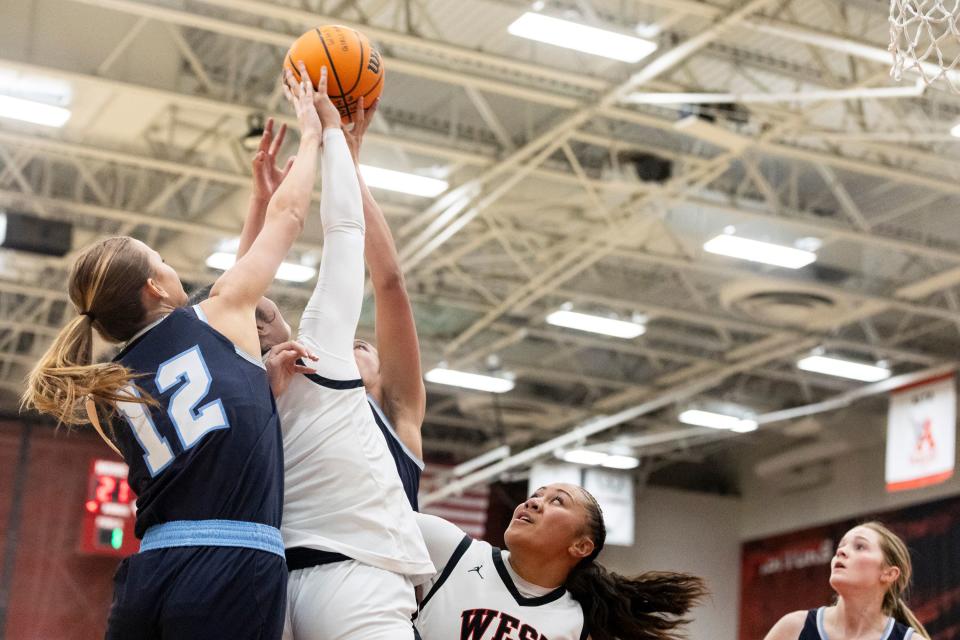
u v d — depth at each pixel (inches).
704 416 822.5
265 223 127.7
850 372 723.4
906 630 197.9
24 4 449.7
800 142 513.3
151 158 526.0
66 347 117.9
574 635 156.8
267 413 118.3
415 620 155.3
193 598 111.0
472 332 688.4
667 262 604.7
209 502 114.0
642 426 877.2
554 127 506.3
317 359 127.5
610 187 538.3
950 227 589.3
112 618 114.4
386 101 531.2
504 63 451.8
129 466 119.7
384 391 150.5
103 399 116.3
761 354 714.2
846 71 491.8
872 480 838.5
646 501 951.0
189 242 612.7
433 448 912.9
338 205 133.2
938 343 713.0
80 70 471.5
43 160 567.5
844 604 201.6
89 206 559.8
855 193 585.0
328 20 429.1
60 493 793.6
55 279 644.7
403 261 609.9
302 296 646.5
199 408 115.8
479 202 553.0
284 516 123.7
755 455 960.3
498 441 912.3
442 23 475.5
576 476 902.4
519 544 157.1
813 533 884.6
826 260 617.3
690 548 948.0
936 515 775.1
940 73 250.8
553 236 594.2
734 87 507.5
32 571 777.6
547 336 703.7
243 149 530.3
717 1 421.7
